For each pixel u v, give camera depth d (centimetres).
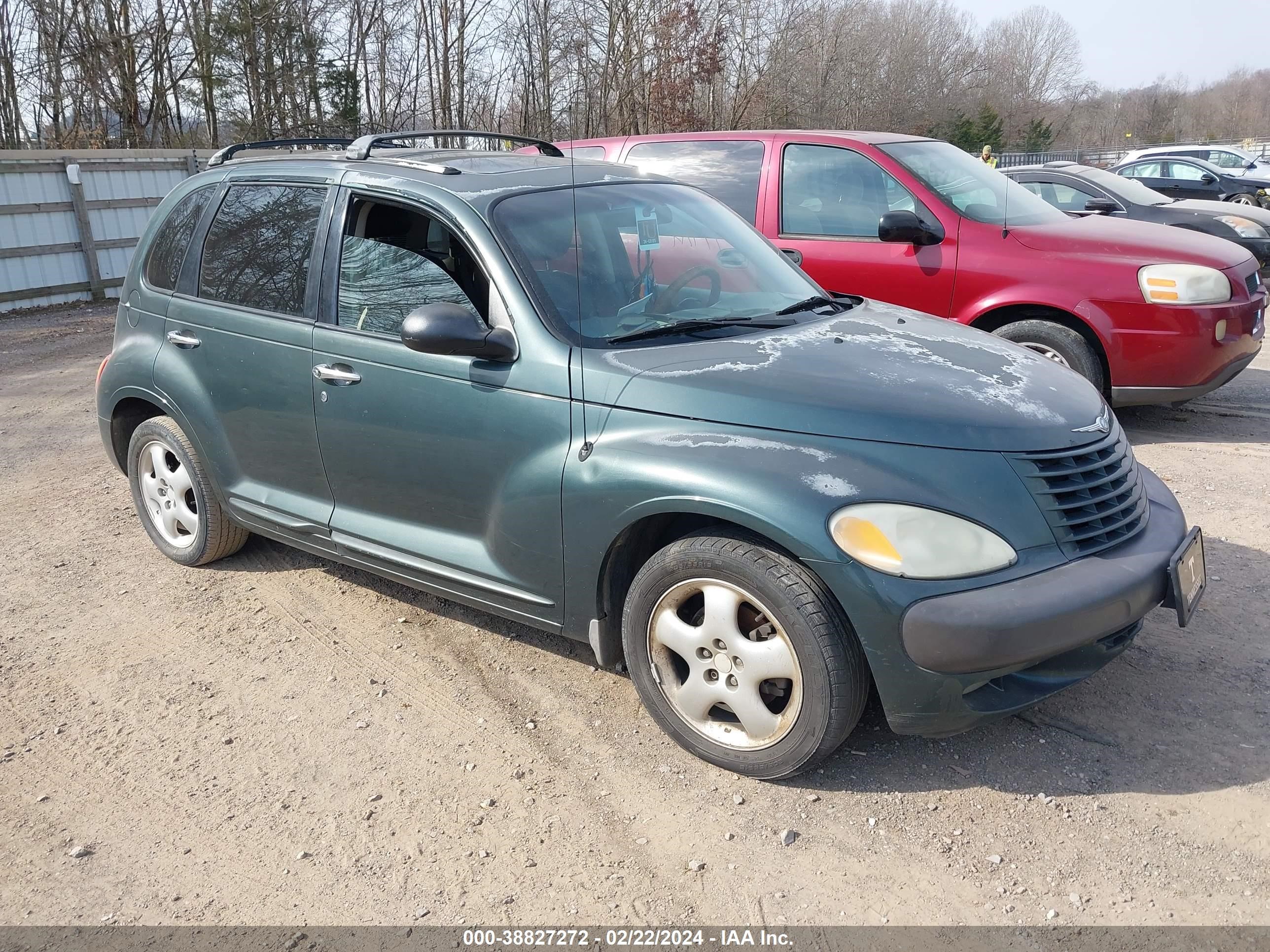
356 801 297
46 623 417
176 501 459
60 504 565
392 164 383
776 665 282
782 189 665
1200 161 1852
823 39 3712
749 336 338
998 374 317
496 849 275
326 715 343
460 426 335
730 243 407
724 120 3366
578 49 3011
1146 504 310
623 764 311
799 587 271
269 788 304
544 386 316
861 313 385
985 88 5347
